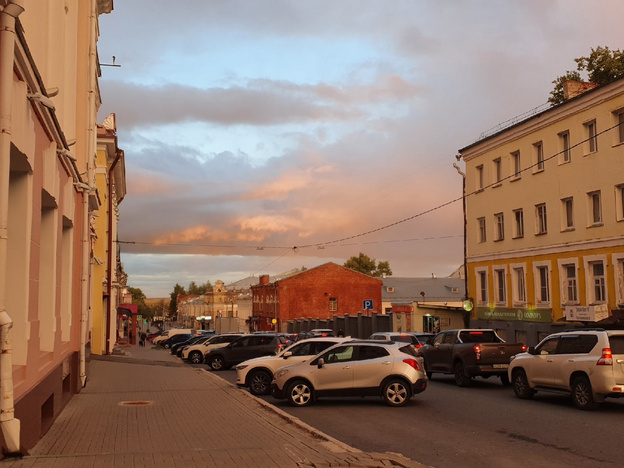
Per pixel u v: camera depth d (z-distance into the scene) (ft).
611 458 30.14
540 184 108.37
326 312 246.47
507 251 117.50
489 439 35.76
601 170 94.07
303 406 51.49
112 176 124.77
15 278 27.86
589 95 95.40
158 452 28.86
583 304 97.19
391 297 252.83
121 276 199.11
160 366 98.58
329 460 27.04
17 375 27.02
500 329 119.44
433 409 49.01
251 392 62.34
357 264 339.98
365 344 52.70
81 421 39.91
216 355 100.17
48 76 35.91
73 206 48.26
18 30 23.09
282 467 25.48
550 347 52.70
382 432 38.70
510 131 115.75
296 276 246.88
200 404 49.44
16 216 28.09
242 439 33.12
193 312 510.17
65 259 47.62
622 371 45.52
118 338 220.84
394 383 50.85
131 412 44.55
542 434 36.99
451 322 142.92
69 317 47.88
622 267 90.38
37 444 31.12
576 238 99.14
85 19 56.34
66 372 47.09
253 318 291.17
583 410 47.09
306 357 62.75
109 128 119.03
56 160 36.50
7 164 22.59
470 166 131.34
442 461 29.99
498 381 73.56
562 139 104.01
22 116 25.32
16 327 27.73
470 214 130.82
